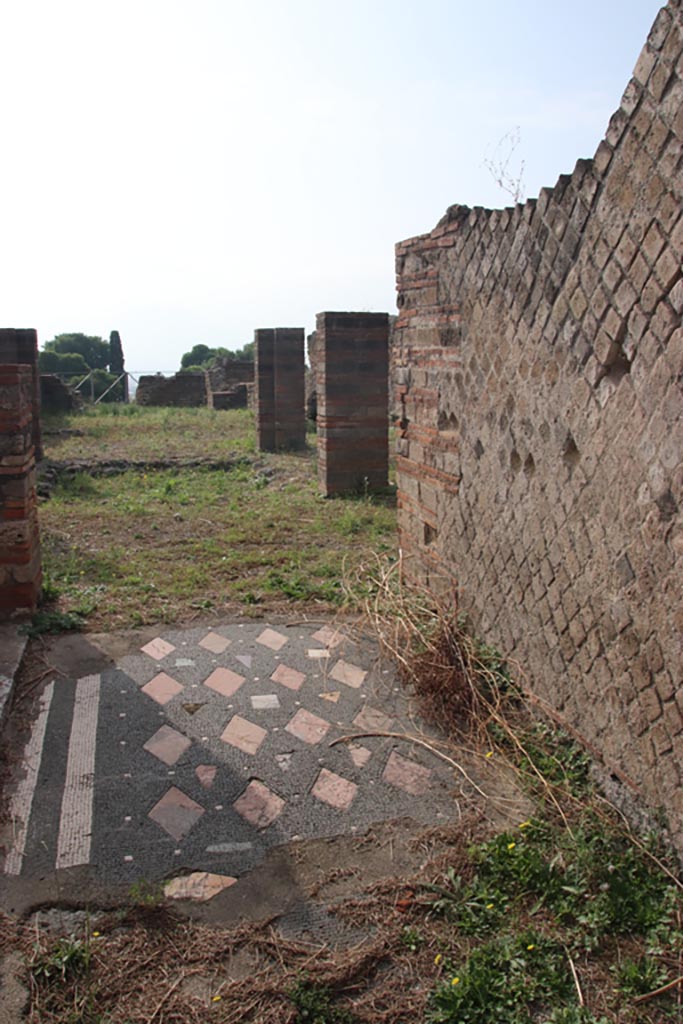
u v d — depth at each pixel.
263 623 6.36
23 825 3.80
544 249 4.30
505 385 4.86
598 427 3.90
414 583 6.70
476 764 4.39
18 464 5.89
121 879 3.49
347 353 11.45
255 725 4.75
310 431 19.89
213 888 3.46
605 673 3.97
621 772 3.88
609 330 3.75
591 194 3.83
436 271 5.81
